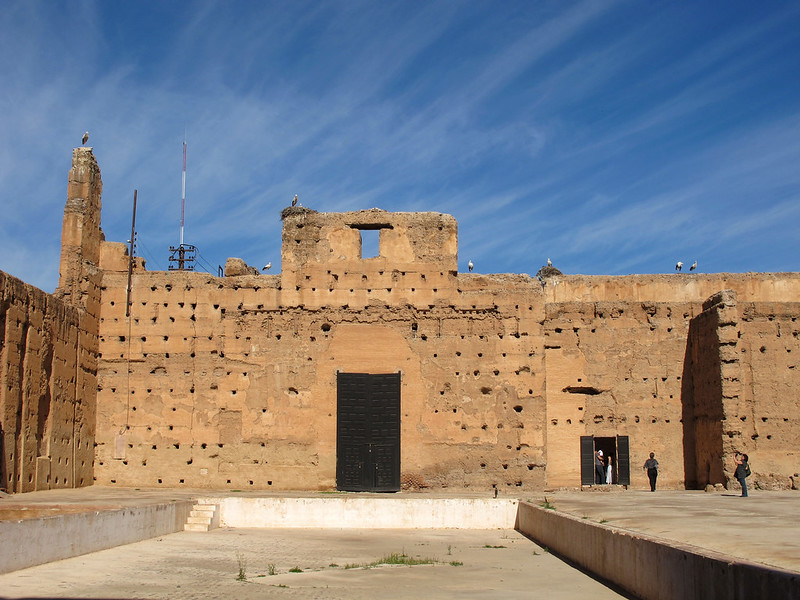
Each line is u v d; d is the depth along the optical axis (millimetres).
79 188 38719
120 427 38250
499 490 37156
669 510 24438
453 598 17406
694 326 38125
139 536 24969
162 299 39031
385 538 27797
